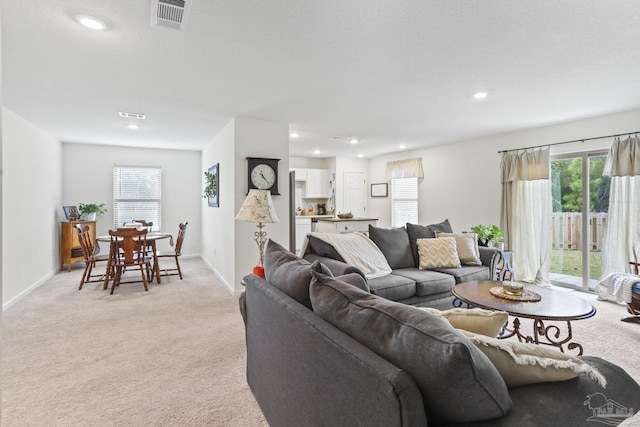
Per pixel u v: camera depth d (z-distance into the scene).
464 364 0.80
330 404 1.11
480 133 5.11
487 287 2.72
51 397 2.03
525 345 1.09
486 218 5.37
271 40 2.21
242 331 3.05
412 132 5.05
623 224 3.87
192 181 6.88
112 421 1.81
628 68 2.67
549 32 2.11
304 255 3.45
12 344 2.75
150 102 3.54
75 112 3.91
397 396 0.82
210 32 2.10
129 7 1.83
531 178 4.70
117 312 3.54
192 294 4.25
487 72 2.76
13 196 3.92
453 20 1.97
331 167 7.94
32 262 4.42
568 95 3.31
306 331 1.26
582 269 4.35
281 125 4.47
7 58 2.46
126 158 6.33
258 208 2.72
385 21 1.99
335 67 2.65
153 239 4.76
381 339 0.98
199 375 2.29
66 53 2.38
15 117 3.97
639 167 3.71
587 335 2.93
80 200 5.98
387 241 3.67
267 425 1.78
